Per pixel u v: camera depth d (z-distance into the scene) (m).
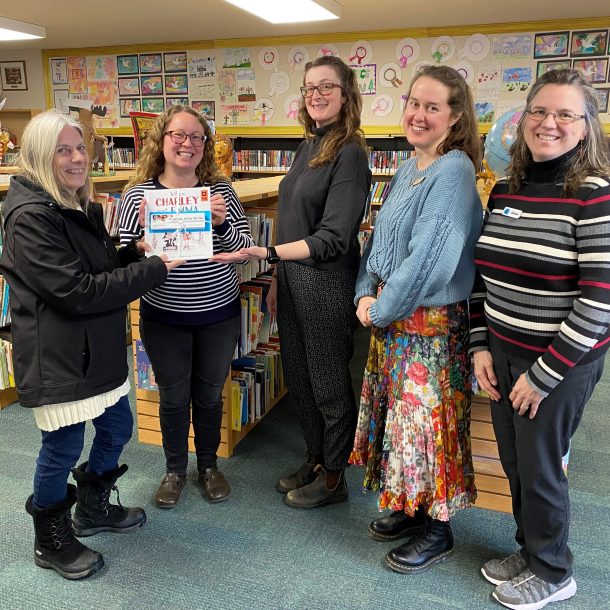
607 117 5.72
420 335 1.81
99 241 1.80
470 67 6.04
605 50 5.59
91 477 2.05
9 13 5.33
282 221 2.20
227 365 2.28
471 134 1.76
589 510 2.33
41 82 7.80
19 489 2.43
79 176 1.69
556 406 1.58
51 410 1.68
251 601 1.82
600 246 1.41
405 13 5.36
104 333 1.74
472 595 1.85
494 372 1.74
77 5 5.11
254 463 2.70
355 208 2.00
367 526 2.22
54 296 1.60
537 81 1.53
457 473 1.89
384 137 6.58
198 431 2.37
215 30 6.26
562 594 1.80
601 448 2.86
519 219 1.58
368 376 2.04
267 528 2.20
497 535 2.15
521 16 5.50
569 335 1.47
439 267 1.65
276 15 4.43
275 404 3.34
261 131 6.93
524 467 1.67
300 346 2.29
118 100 7.49
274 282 2.60
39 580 1.91
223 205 2.02
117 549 2.06
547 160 1.51
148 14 5.41
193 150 2.00
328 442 2.28
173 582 1.90
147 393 2.78
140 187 2.08
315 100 2.01
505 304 1.64
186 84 7.13
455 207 1.66
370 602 1.82
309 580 1.92
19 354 1.67
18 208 1.60
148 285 1.79
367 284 2.00
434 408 1.83
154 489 2.46
